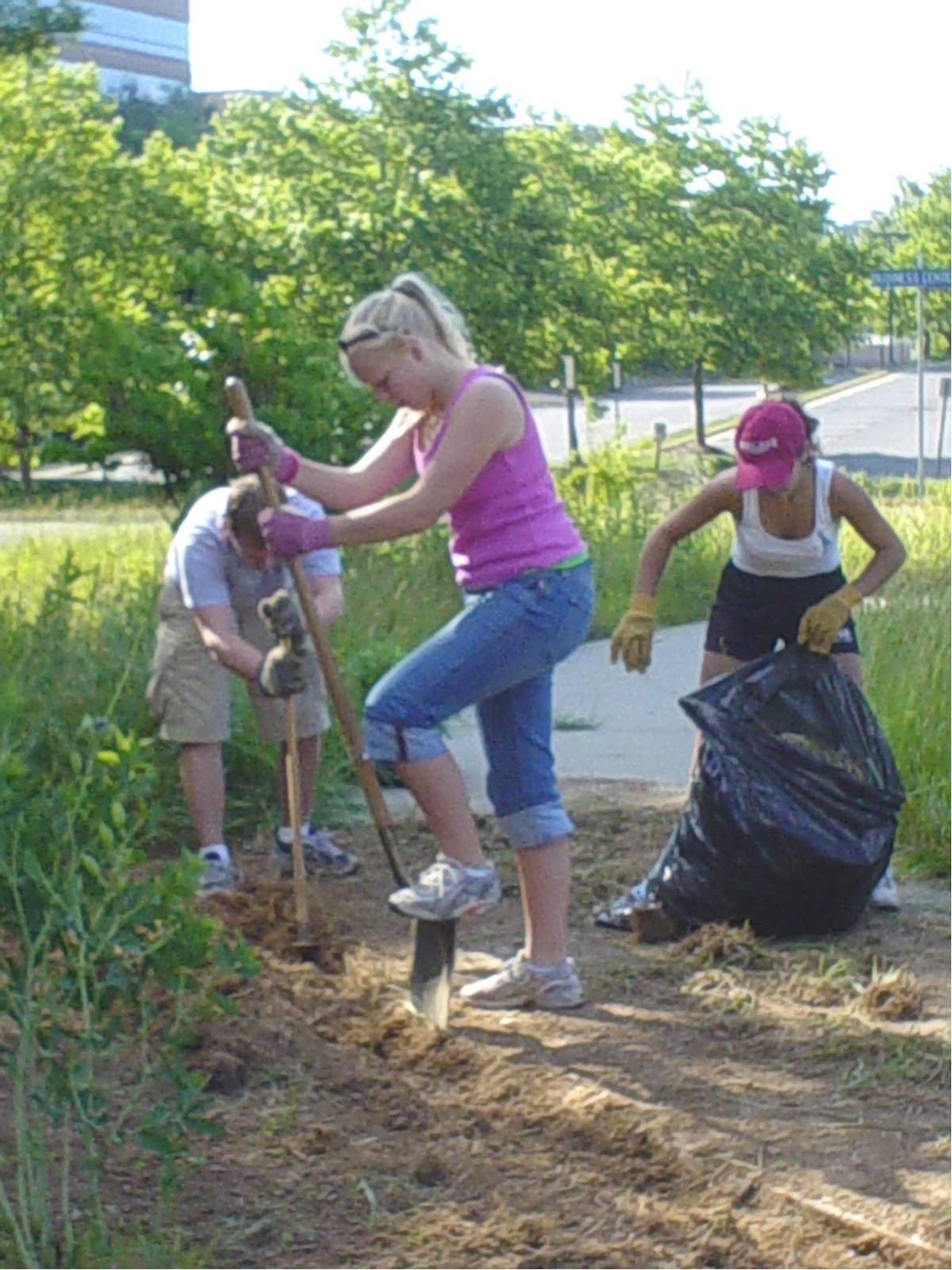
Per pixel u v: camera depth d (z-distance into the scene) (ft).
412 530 15.44
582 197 120.16
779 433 19.63
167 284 70.74
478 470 15.40
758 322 127.24
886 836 19.11
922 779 22.80
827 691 19.42
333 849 21.85
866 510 20.02
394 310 15.39
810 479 20.04
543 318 94.84
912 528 53.42
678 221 125.70
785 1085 15.24
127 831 13.84
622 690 36.37
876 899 20.21
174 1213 12.90
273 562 19.34
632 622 19.79
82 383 46.37
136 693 23.75
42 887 13.39
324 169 85.25
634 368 133.49
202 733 20.44
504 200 89.40
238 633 20.70
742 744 19.04
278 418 45.32
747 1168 13.52
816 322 128.77
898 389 230.68
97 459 46.57
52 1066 12.80
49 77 75.51
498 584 15.81
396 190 85.15
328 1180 13.43
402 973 17.92
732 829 18.79
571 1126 14.21
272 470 15.92
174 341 46.57
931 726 23.76
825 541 20.12
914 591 32.65
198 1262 12.10
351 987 17.28
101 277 72.33
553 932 16.98
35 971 13.44
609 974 17.89
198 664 20.40
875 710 24.40
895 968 18.28
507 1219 12.84
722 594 20.79
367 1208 13.04
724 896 18.93
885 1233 12.49
